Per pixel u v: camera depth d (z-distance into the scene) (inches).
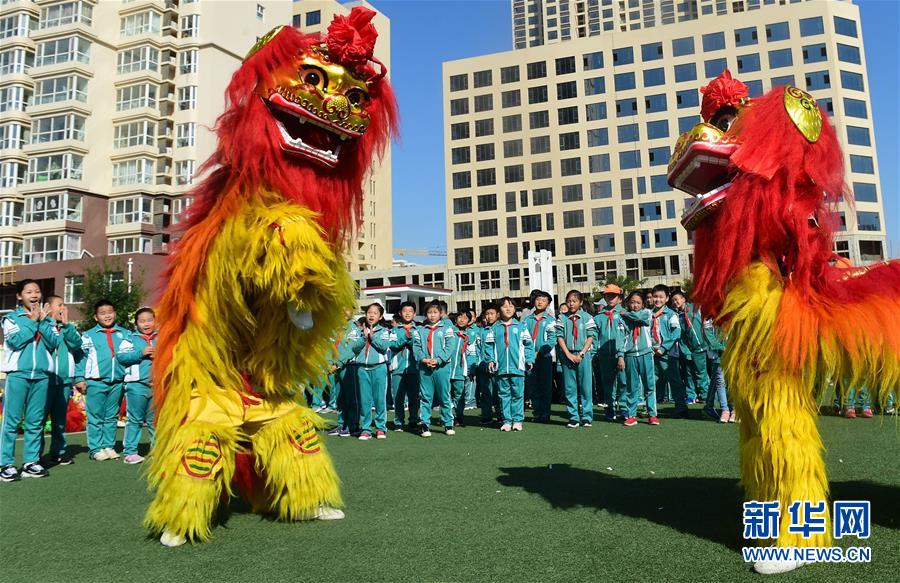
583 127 1781.5
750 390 116.4
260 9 1489.9
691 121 1696.6
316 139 139.9
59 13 1317.7
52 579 116.4
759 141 114.7
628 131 1745.8
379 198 2637.8
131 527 153.3
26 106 1317.7
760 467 113.5
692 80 1702.8
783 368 112.5
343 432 338.0
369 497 174.2
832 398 120.2
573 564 115.2
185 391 135.6
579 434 303.6
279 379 146.1
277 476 145.5
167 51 1349.7
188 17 1362.0
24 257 1286.9
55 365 251.8
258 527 145.9
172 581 113.3
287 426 145.3
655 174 1713.8
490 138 1866.4
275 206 131.0
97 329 289.6
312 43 137.0
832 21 1608.0
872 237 1529.3
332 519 149.9
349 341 311.6
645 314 336.5
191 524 132.2
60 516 167.5
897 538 124.6
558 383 493.7
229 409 138.6
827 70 1594.5
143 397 274.8
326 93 133.3
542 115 1823.3
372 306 323.0
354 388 333.1
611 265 1726.1
